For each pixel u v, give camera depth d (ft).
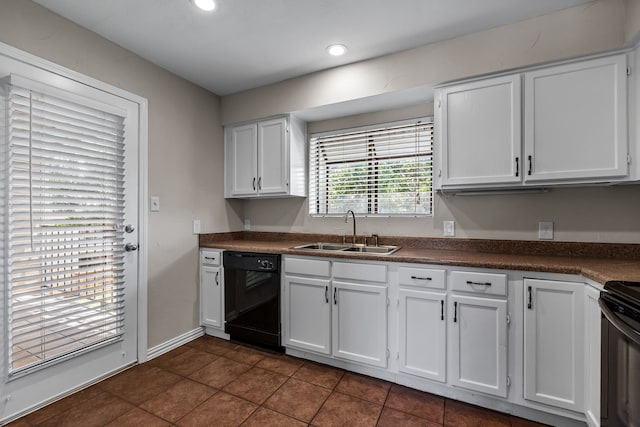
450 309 6.03
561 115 5.83
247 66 8.17
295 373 7.12
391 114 8.77
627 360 3.59
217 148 10.02
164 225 8.21
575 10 5.71
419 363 6.32
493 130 6.39
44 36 5.86
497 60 6.32
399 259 6.47
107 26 6.48
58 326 5.96
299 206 10.14
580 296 5.05
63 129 6.03
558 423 5.34
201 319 9.29
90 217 6.46
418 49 7.14
